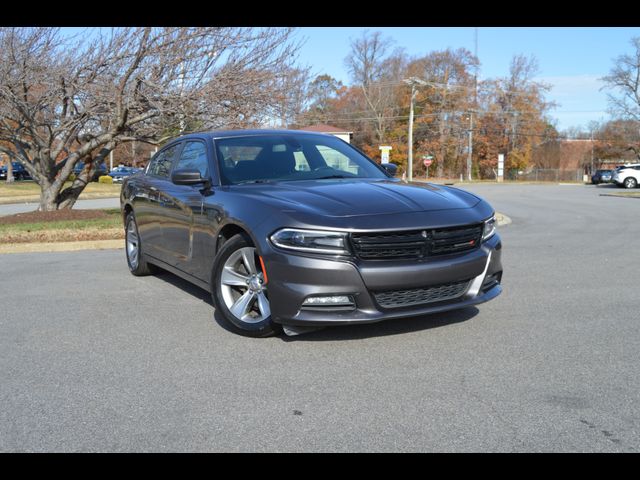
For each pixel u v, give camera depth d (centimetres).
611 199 2575
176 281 695
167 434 305
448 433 301
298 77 1433
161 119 1375
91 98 1314
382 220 412
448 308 427
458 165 6925
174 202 574
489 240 458
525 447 287
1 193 3625
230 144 565
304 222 410
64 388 368
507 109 6838
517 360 405
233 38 1316
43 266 809
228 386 366
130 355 429
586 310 540
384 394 350
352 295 405
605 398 341
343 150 602
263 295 448
